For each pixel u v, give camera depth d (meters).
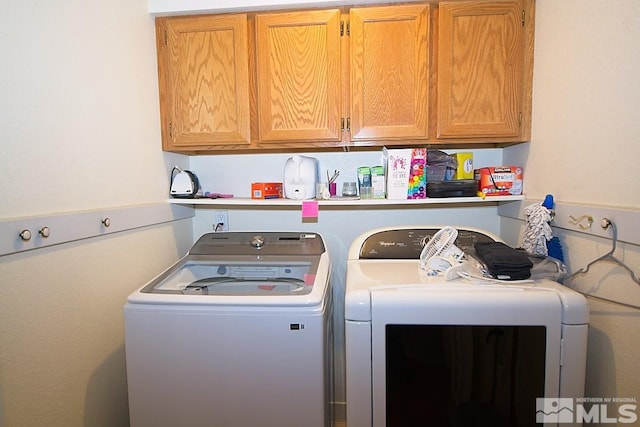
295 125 1.45
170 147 1.53
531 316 0.89
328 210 1.84
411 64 1.39
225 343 1.01
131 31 1.33
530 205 1.29
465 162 1.54
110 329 1.21
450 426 0.94
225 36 1.45
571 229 1.11
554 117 1.22
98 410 1.15
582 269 1.07
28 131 0.91
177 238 1.70
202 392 1.02
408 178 1.46
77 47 1.07
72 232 1.03
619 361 0.95
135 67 1.36
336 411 1.87
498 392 0.92
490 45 1.36
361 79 1.40
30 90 0.91
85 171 1.10
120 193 1.27
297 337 1.00
